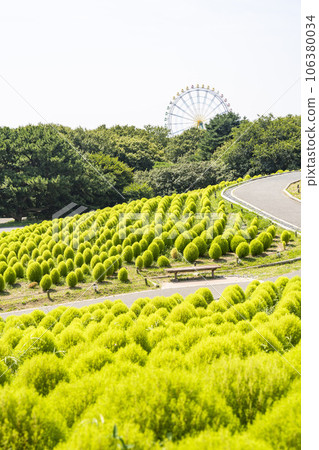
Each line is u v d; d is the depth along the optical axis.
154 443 3.52
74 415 4.48
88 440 3.47
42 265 21.52
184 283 18.05
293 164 59.19
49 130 51.00
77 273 20.12
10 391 4.27
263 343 6.38
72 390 4.71
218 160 64.44
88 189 51.69
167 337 7.34
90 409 4.25
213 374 4.61
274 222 25.22
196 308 11.13
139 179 62.81
